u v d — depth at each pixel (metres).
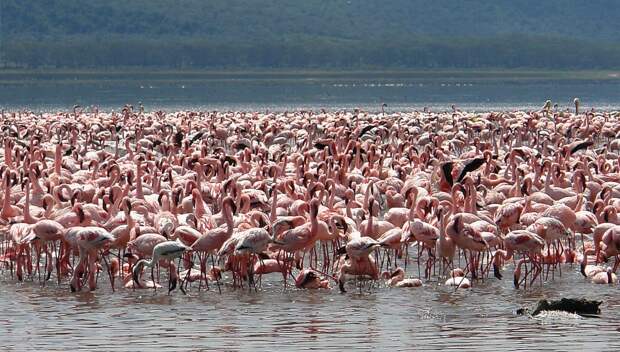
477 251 19.97
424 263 21.45
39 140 39.59
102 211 22.17
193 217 21.36
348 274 20.12
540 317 16.91
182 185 25.05
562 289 19.05
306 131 44.50
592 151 38.12
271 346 15.41
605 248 20.39
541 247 19.06
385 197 27.14
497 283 19.59
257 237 18.72
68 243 19.94
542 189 26.03
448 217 20.17
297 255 20.62
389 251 22.19
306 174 26.06
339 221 20.53
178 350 15.25
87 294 18.94
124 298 18.59
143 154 34.66
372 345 15.40
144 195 25.34
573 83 175.00
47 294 18.94
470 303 18.02
